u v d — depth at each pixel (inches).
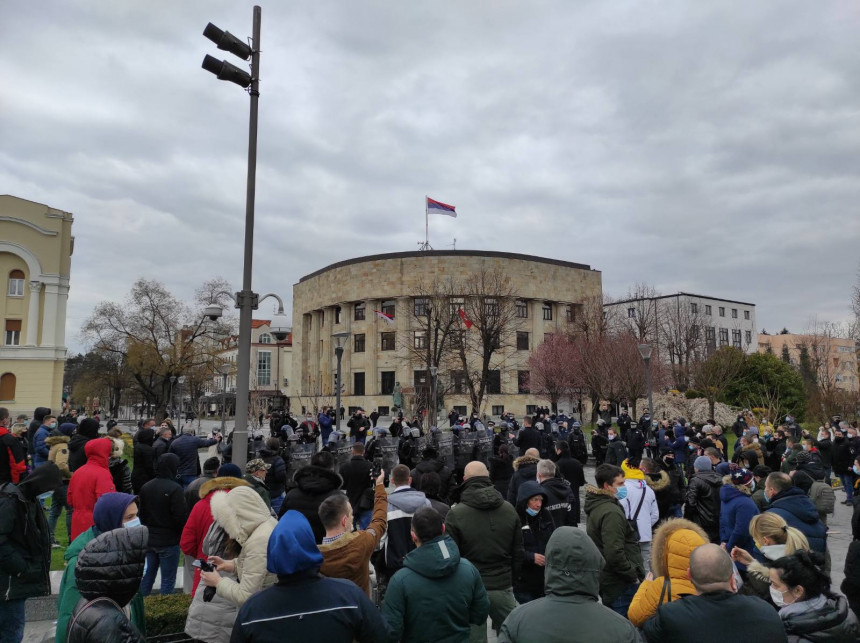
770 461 666.8
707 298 3580.2
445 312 1904.5
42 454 509.4
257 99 428.8
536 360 2043.6
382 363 2596.0
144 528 133.2
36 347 1952.5
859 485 480.4
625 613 224.2
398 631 150.1
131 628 126.6
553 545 130.9
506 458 454.9
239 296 412.8
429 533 158.9
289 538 122.8
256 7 430.6
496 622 208.7
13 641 206.4
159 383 2277.3
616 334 1882.4
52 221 2026.3
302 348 3068.4
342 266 2746.1
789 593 146.8
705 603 129.0
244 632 117.8
